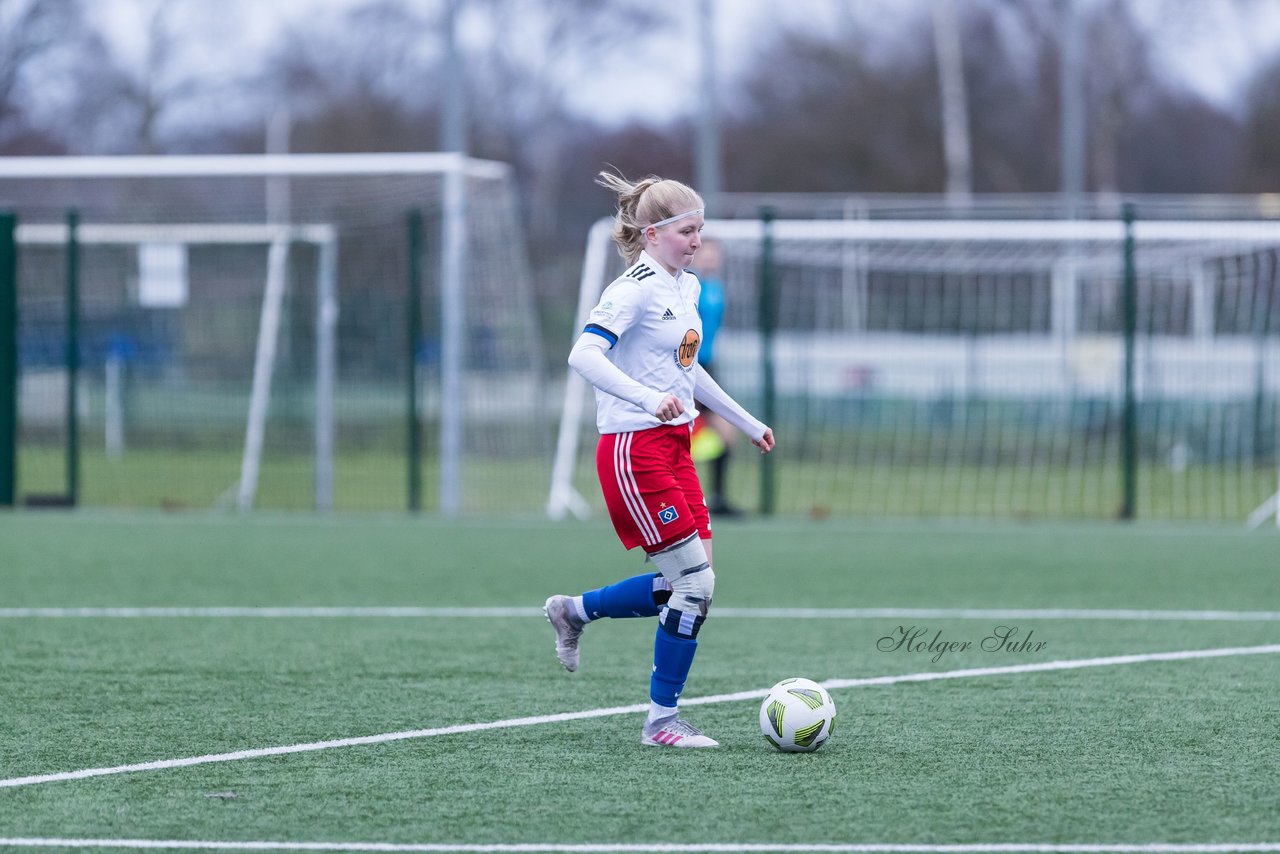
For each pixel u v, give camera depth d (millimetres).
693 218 18094
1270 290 59125
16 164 50281
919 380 65438
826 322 70188
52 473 57094
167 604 29594
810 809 14914
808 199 146500
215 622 27438
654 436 17953
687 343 18156
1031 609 29234
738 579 33625
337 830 14188
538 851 13500
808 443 66500
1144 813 14766
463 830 14172
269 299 53375
